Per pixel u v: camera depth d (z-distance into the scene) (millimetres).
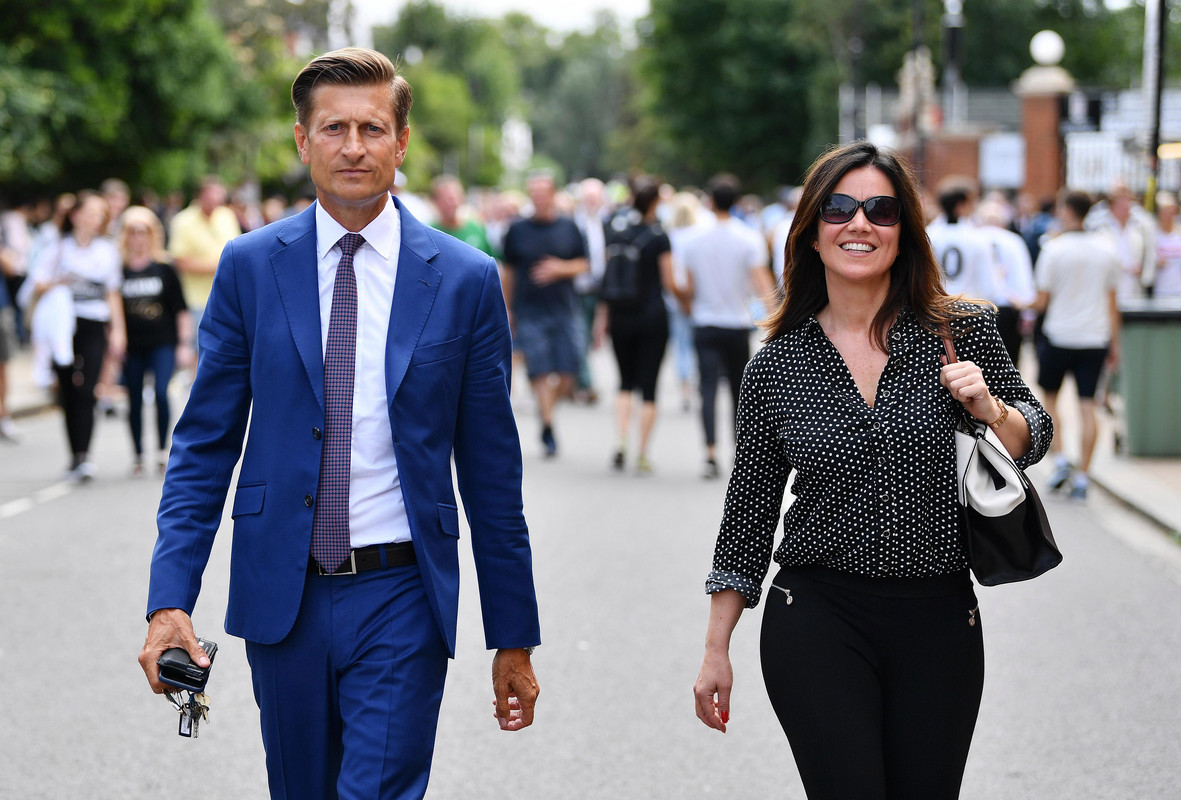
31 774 7094
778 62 85688
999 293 14656
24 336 31562
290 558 4441
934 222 15281
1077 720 7879
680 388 24328
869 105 72312
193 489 4559
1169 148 19484
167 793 6859
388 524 4508
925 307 4617
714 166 90562
